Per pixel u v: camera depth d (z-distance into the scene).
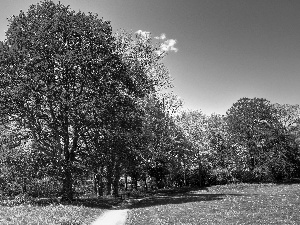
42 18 39.41
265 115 82.81
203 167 76.88
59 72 38.22
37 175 40.38
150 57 52.59
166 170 67.62
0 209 30.48
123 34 51.66
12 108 37.25
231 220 22.30
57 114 40.72
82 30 39.06
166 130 62.50
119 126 41.88
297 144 84.38
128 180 97.81
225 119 88.25
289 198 31.83
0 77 37.03
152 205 35.22
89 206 34.47
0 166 48.41
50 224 21.92
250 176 79.06
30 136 39.66
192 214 25.59
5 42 38.00
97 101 37.78
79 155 40.41
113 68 40.69
